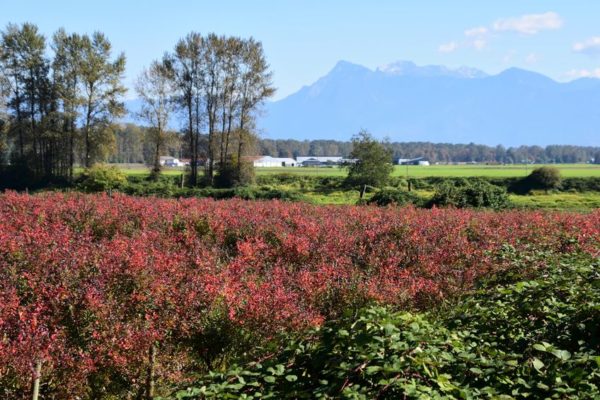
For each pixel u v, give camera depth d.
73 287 9.62
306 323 8.98
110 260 10.92
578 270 8.11
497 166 160.12
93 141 67.44
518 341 6.07
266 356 5.86
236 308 8.98
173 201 26.69
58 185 65.12
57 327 8.25
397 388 4.58
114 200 25.38
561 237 15.91
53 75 67.50
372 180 60.78
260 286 10.12
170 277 10.45
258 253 14.02
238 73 66.00
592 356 5.00
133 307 9.31
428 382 4.73
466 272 12.03
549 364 5.26
